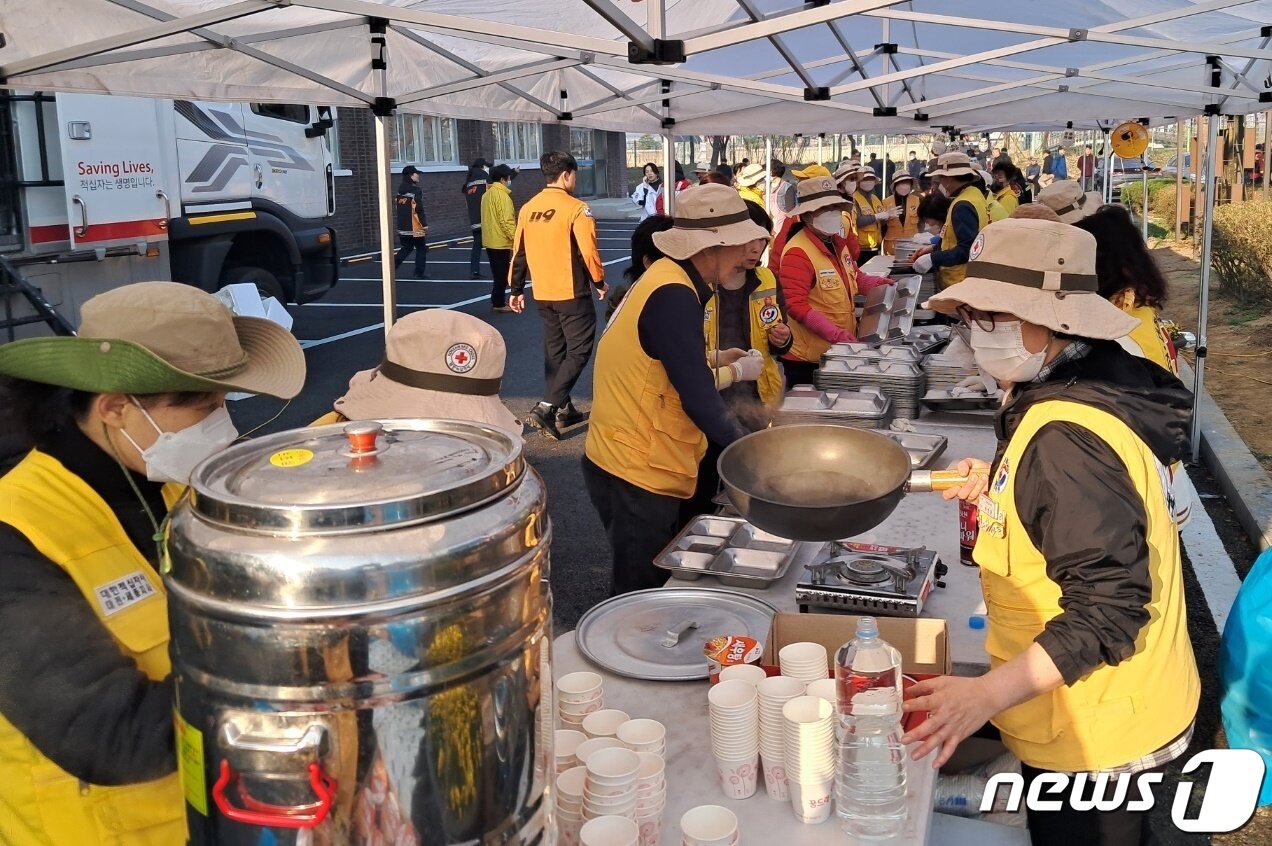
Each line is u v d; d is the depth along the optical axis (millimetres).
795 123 7156
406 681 1056
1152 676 1924
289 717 1052
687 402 3189
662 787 1640
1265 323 11703
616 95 6004
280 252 9648
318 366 10109
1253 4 4594
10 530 1443
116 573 1520
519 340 11680
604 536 5785
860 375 4516
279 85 4398
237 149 8727
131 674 1408
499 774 1151
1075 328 1808
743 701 1851
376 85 4188
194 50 3805
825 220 5500
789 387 5645
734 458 1982
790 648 1977
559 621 4652
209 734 1099
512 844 1186
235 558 1043
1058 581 1794
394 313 4270
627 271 4453
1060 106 7180
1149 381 1938
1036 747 2000
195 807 1146
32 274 6582
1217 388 9000
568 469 6992
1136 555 1731
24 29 3646
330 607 1029
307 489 1134
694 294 3260
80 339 1455
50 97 6590
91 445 1574
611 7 2516
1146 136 8906
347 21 4020
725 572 2748
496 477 1161
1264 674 2746
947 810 2322
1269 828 3230
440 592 1062
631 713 2127
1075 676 1721
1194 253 17906
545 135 30141
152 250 7523
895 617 2336
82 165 6809
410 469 1200
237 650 1055
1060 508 1763
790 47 6035
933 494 3473
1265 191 16781
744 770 1811
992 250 1896
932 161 14062
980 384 4438
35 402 1543
